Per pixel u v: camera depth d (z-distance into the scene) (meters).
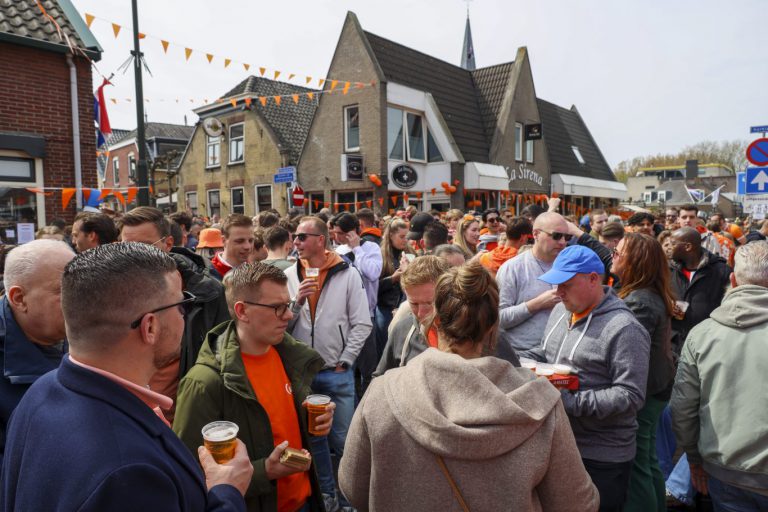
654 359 2.62
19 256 1.72
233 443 1.47
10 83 7.43
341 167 13.81
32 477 1.01
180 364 2.46
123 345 1.17
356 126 14.42
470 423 1.24
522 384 1.34
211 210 18.97
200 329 2.59
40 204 7.79
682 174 63.50
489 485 1.24
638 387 2.17
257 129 16.81
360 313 3.51
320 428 2.13
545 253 3.29
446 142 14.85
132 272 1.18
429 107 15.04
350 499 1.49
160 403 1.23
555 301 2.99
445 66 17.12
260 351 2.12
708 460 2.12
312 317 3.43
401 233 4.81
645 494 2.64
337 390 3.40
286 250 4.18
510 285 3.35
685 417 2.24
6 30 7.33
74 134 8.04
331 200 15.09
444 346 1.49
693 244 4.31
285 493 2.12
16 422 1.14
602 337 2.28
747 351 2.02
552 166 19.95
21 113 7.54
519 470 1.23
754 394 1.97
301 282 3.54
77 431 1.03
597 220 5.81
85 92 8.21
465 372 1.31
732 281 2.27
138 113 8.59
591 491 1.36
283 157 16.02
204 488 1.22
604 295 2.39
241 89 17.55
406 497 1.30
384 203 13.78
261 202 17.02
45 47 7.66
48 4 8.30
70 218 8.05
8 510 1.09
